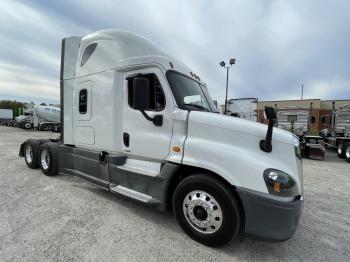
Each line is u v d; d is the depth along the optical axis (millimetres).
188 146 2887
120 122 3713
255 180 2439
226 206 2561
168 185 3061
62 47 4859
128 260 2400
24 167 6309
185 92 3391
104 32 3979
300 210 2465
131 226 3141
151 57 3307
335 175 7207
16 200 3852
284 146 2592
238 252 2674
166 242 2789
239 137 2688
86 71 4246
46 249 2510
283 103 22359
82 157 4379
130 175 3471
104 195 4262
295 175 2539
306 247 2857
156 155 3236
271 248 2795
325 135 13984
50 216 3309
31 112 27156
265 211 2377
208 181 2660
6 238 2691
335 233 3250
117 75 3688
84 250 2529
